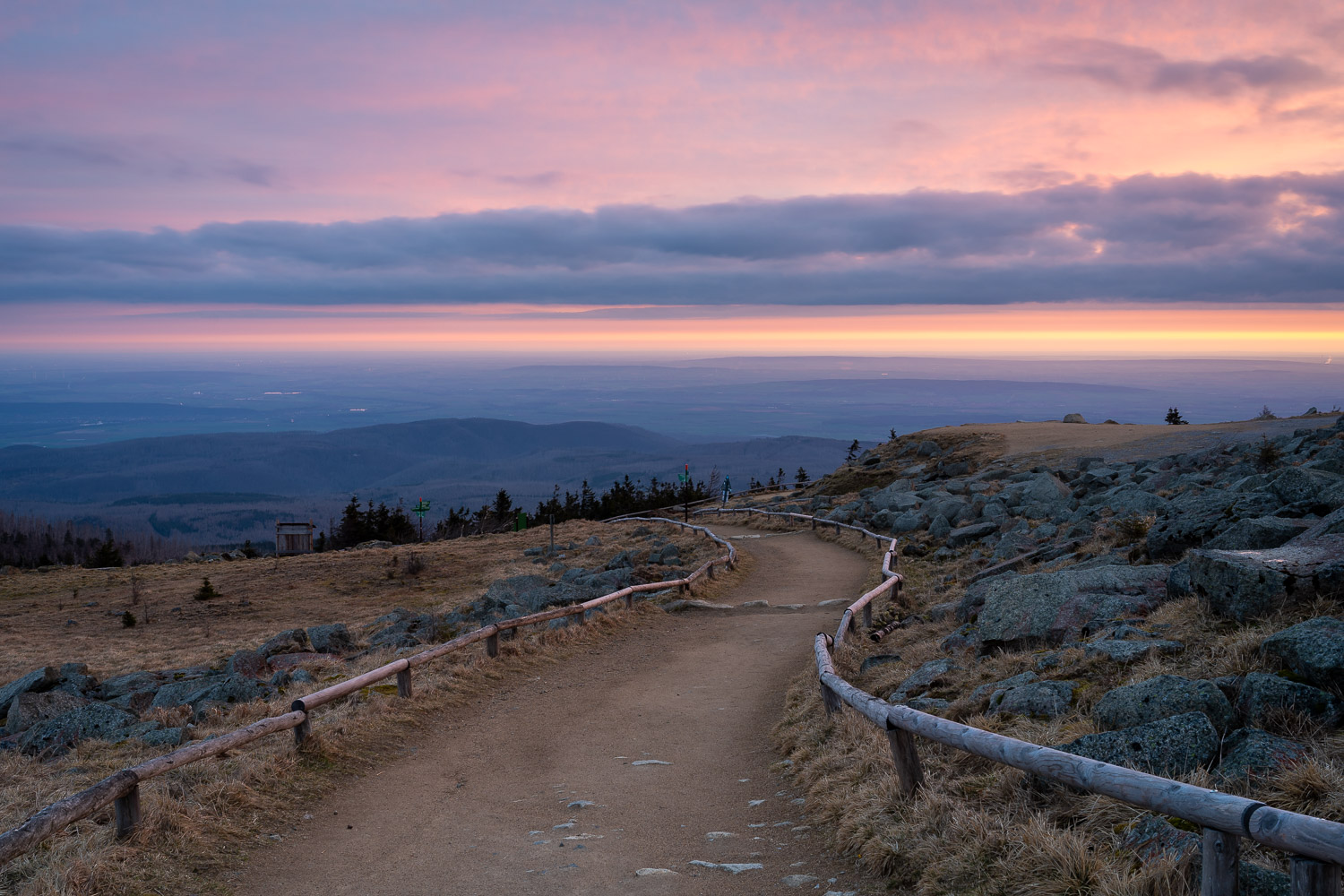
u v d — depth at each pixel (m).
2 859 5.67
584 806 8.38
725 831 7.38
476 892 6.16
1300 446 27.25
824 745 9.14
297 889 6.35
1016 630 10.48
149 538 196.12
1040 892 4.50
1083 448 50.41
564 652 17.02
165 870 6.44
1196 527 12.10
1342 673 5.66
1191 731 5.36
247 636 34.09
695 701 13.55
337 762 9.63
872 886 5.50
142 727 13.45
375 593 43.91
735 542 42.34
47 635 37.03
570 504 104.75
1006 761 5.20
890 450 69.00
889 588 19.83
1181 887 4.01
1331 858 3.07
